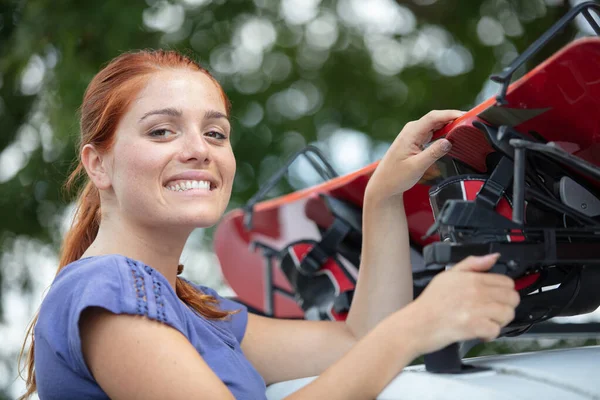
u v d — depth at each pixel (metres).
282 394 1.71
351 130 5.99
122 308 1.38
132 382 1.35
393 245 1.82
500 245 1.35
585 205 1.48
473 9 5.62
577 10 1.31
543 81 1.33
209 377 1.35
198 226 1.63
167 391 1.33
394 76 6.14
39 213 5.14
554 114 1.40
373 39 6.22
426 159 1.62
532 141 1.43
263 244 2.72
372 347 1.34
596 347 1.55
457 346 1.38
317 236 2.75
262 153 5.74
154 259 1.68
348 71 6.11
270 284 2.69
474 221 1.33
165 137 1.61
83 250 1.82
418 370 1.48
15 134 5.28
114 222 1.67
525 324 1.58
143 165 1.59
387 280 1.82
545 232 1.38
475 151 1.56
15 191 5.07
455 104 5.73
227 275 2.97
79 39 5.00
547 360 1.41
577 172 1.49
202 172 1.61
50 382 1.48
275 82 6.01
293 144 5.80
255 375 1.68
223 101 1.78
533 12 5.51
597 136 1.43
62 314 1.43
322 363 1.90
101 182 1.67
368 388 1.33
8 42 5.23
